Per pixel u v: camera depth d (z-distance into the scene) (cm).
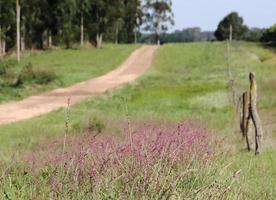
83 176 830
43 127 2767
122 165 844
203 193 761
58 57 11156
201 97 4388
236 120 2816
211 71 7656
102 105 3994
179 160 998
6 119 3519
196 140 1299
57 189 747
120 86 5831
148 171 802
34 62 9538
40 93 5322
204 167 1015
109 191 739
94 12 15025
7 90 4956
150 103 4141
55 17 12925
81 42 14550
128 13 18300
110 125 2470
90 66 9031
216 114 3278
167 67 9288
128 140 1290
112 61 10325
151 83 6031
